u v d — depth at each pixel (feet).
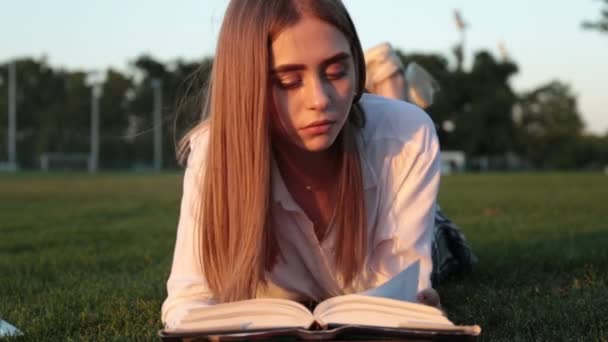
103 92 196.03
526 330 7.90
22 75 195.00
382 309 4.98
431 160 6.61
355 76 5.88
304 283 7.00
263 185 5.84
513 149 187.83
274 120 5.79
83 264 14.01
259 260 6.06
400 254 6.57
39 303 10.04
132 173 129.29
